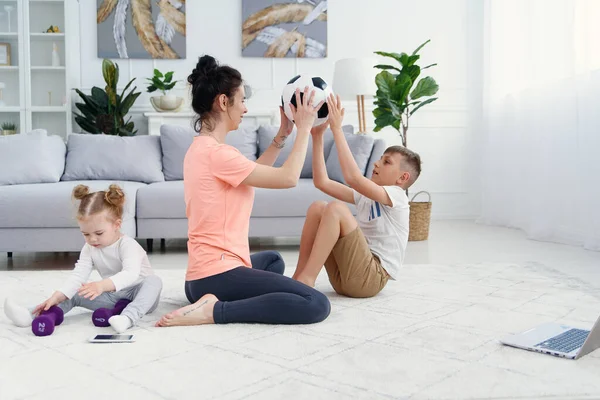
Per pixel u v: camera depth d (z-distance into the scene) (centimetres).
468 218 554
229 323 176
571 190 385
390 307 198
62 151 392
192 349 150
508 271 272
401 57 428
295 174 179
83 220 182
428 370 133
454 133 550
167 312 195
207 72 183
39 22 513
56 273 278
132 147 396
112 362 139
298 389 121
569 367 136
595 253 343
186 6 533
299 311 172
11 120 514
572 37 377
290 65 541
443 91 546
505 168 484
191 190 181
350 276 207
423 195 551
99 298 190
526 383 125
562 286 236
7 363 139
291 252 366
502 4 482
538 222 408
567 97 386
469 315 186
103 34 529
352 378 128
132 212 334
